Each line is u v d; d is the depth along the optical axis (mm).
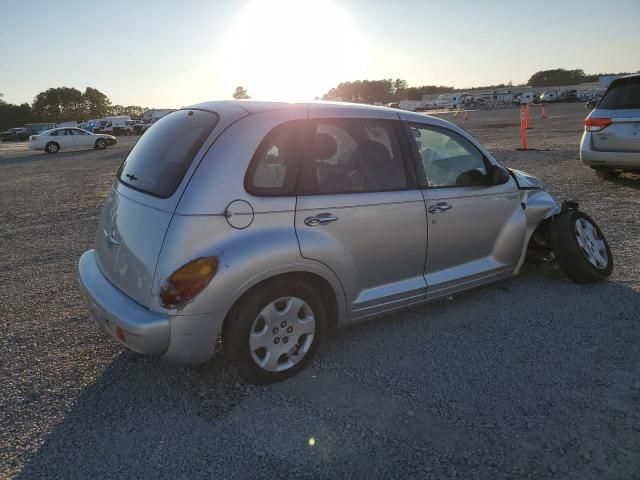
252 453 2615
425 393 3100
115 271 3152
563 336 3744
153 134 3588
